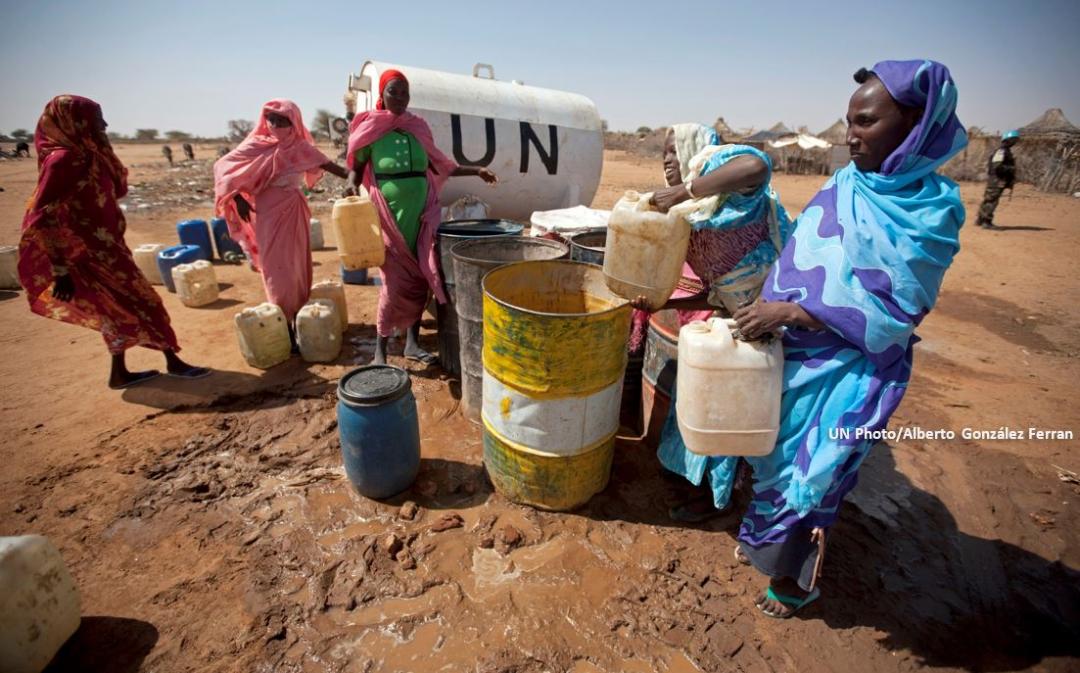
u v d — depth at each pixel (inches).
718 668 95.0
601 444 125.7
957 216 77.8
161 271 279.6
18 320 244.7
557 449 121.8
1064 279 347.9
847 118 83.0
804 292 84.6
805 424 90.4
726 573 114.7
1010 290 324.2
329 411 168.9
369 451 124.1
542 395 116.7
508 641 97.6
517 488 129.1
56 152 150.9
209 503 129.6
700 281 130.2
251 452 149.5
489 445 131.4
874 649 99.8
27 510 125.2
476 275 143.8
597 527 125.7
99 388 181.0
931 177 80.4
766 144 1337.4
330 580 109.0
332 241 403.2
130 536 118.8
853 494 142.3
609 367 119.2
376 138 172.1
